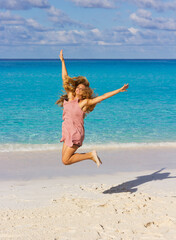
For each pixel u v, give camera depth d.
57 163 8.92
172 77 56.47
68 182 7.14
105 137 12.85
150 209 5.04
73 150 5.26
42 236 4.05
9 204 5.53
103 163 8.96
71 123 5.21
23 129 14.30
